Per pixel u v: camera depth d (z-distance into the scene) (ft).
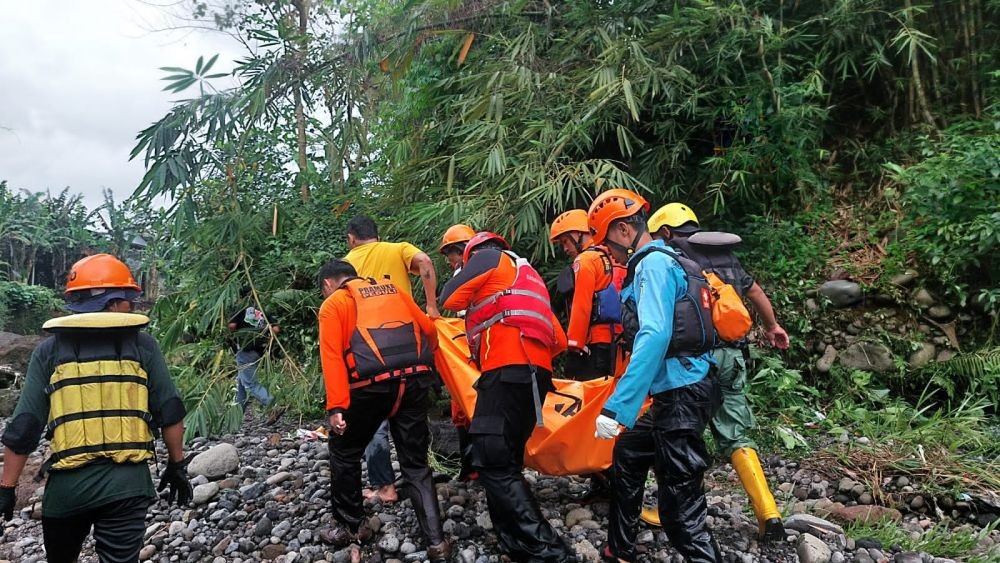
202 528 11.35
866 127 19.80
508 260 9.53
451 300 9.16
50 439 7.41
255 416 20.02
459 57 19.07
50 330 7.32
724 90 17.15
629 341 8.16
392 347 9.64
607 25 18.19
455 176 18.99
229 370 17.28
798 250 17.17
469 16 18.57
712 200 18.28
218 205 17.87
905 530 10.59
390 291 10.11
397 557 9.95
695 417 7.85
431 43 19.48
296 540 10.50
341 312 9.57
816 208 18.25
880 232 17.31
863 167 18.89
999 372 13.88
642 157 18.38
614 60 16.63
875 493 11.77
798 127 17.19
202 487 12.47
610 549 9.11
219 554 10.43
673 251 8.20
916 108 18.65
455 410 11.90
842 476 12.48
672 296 7.75
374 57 18.48
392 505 11.60
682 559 9.47
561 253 17.92
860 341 15.66
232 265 18.33
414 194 19.27
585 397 10.15
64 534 7.57
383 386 9.54
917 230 16.01
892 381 15.30
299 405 17.74
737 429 10.22
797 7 18.83
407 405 9.91
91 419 7.30
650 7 18.20
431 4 18.31
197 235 17.17
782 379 14.99
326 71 18.61
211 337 18.86
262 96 16.94
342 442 9.98
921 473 12.10
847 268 16.65
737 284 9.94
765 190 18.42
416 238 17.38
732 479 12.77
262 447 16.17
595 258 11.12
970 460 12.36
